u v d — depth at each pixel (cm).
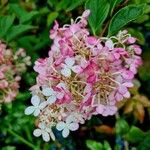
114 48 41
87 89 39
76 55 41
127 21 44
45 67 41
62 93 40
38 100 42
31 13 58
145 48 64
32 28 60
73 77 41
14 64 55
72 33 41
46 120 43
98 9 45
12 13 59
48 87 41
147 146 58
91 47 40
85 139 65
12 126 61
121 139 61
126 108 59
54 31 43
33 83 59
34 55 60
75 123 42
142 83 66
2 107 60
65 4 55
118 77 40
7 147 62
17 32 54
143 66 64
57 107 42
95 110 41
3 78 53
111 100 41
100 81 40
